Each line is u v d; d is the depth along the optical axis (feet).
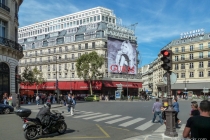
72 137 33.91
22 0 109.50
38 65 238.89
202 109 13.28
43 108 35.01
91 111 76.95
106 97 177.78
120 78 208.23
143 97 183.93
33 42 252.62
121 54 212.02
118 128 42.27
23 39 274.77
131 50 220.84
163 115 43.62
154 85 340.80
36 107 93.40
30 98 143.54
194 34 231.09
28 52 251.80
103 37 204.44
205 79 215.31
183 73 231.50
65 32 237.04
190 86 223.10
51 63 228.22
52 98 138.41
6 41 86.43
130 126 44.88
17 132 37.52
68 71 214.90
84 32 215.51
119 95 180.14
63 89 210.18
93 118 57.41
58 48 228.22
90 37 210.18
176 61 236.02
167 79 33.76
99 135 35.45
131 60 220.23
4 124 46.03
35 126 33.19
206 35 221.66
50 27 283.79
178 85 231.09
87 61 186.19
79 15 269.03
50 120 35.19
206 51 216.33
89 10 261.44
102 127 43.24
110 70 202.59
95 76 187.01
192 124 13.03
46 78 228.02
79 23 262.47
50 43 237.45
